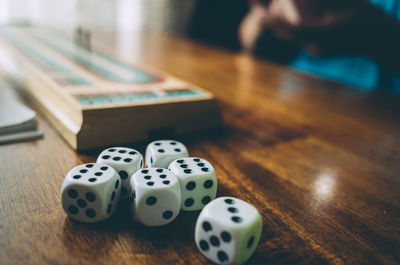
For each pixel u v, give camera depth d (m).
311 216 0.15
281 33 0.50
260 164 0.18
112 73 0.26
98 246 0.12
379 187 0.17
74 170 0.13
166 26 0.76
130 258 0.12
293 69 0.46
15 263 0.11
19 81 0.28
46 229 0.13
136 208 0.13
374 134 0.24
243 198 0.15
